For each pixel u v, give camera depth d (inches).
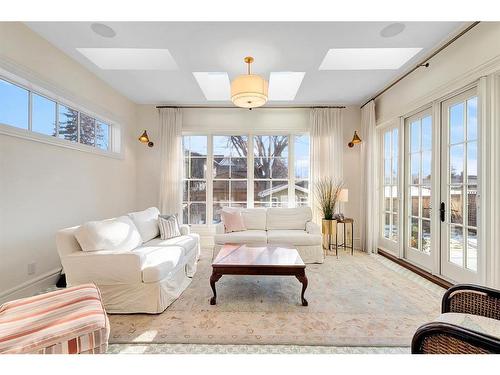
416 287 105.2
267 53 109.6
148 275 83.5
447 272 108.9
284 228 161.5
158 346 66.8
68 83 114.9
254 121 182.5
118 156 158.9
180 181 179.6
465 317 50.9
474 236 97.0
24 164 94.1
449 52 101.9
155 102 177.9
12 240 89.5
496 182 85.8
